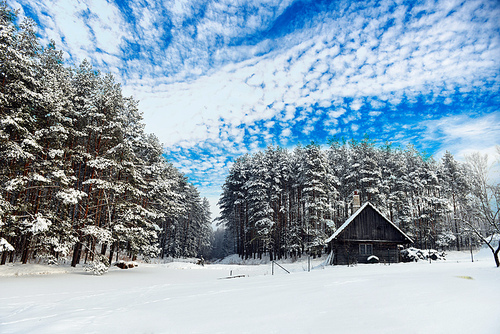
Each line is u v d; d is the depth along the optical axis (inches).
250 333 159.6
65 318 233.1
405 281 312.7
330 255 1166.3
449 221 1845.5
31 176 720.3
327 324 164.2
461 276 337.1
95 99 964.0
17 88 725.9
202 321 196.4
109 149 1017.5
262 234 1569.9
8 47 681.6
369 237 1097.4
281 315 195.3
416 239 1843.0
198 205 2513.5
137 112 1101.1
